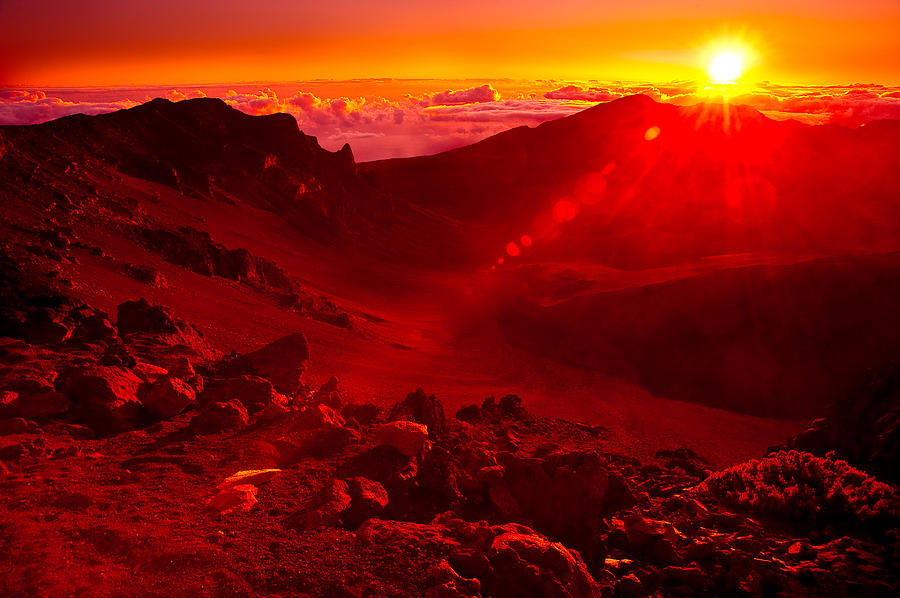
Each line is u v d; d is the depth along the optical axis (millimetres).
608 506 12312
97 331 27969
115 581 7906
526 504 11336
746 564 9828
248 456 13148
